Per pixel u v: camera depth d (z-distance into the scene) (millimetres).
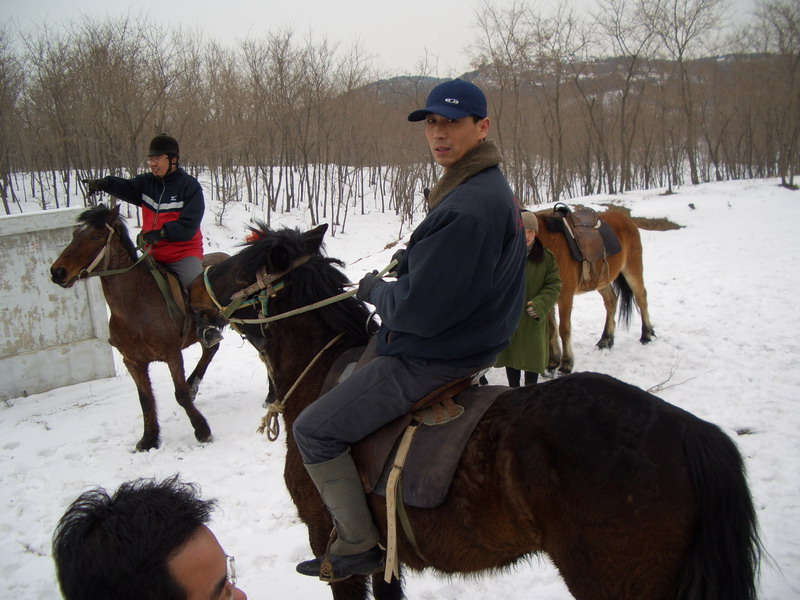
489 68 31453
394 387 2146
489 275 1994
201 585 1067
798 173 37781
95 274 4891
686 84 32438
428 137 2211
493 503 1956
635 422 1798
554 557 1854
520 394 2080
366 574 2338
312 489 2486
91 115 21328
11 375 6645
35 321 6789
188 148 24578
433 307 1982
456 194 2004
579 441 1806
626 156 33562
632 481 1716
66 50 22062
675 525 1679
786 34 32594
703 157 42344
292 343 2688
